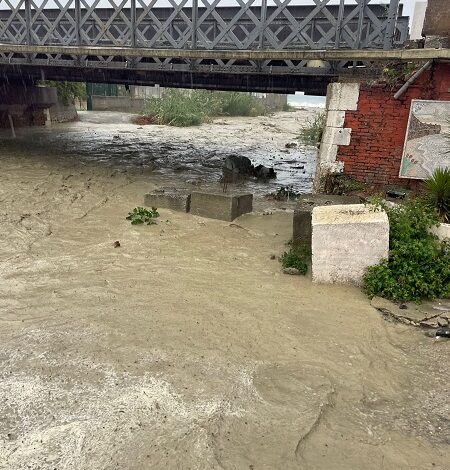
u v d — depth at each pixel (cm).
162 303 540
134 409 365
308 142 2236
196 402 376
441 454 331
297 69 916
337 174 837
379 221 565
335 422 362
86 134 2181
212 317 512
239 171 1305
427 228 606
